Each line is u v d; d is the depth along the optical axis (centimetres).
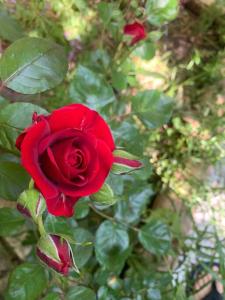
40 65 25
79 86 31
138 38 36
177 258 46
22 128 24
